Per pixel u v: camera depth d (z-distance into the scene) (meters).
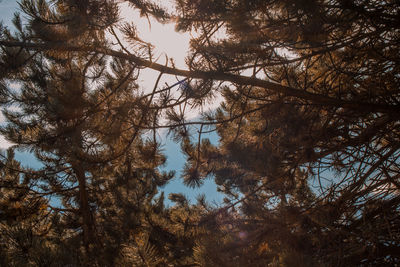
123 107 3.46
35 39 3.12
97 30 3.07
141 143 4.09
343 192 3.72
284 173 4.02
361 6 2.84
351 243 2.87
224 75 3.47
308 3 2.58
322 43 3.26
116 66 3.37
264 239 3.33
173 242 4.39
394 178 3.66
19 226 2.31
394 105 3.57
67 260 2.18
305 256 2.38
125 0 3.01
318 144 4.16
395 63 3.53
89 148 3.61
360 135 3.93
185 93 3.57
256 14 2.97
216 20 3.17
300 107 3.96
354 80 3.73
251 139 4.42
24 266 1.92
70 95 3.11
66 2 2.81
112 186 6.50
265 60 3.53
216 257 2.79
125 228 5.49
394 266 2.79
